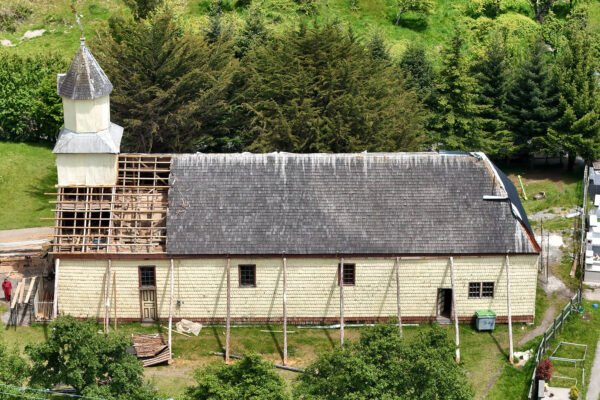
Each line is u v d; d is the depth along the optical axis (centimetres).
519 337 5391
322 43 6838
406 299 5397
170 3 8219
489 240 5322
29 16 9288
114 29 7681
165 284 5309
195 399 4009
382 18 9331
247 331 5350
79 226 5412
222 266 5275
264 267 5288
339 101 6506
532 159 7575
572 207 6894
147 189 5462
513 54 8756
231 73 6850
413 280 5356
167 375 4941
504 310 5453
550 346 5328
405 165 5488
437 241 5306
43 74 7700
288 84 6531
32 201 6769
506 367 5122
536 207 6925
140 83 6581
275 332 5347
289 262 5278
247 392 3956
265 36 7750
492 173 5469
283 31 8438
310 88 6588
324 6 9362
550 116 7338
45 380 4269
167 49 6694
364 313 5416
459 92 7256
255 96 6844
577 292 5844
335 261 5284
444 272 5344
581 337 5434
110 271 5253
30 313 5306
